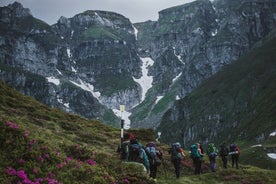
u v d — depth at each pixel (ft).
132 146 81.20
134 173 70.33
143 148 83.97
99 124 188.14
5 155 52.85
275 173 128.77
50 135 97.71
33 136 62.44
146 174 73.77
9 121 64.28
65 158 61.41
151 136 191.11
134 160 80.79
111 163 76.07
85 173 59.31
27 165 52.39
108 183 60.59
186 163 136.15
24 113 139.54
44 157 57.36
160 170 119.14
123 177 67.62
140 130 193.77
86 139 129.49
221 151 135.54
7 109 132.98
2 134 56.95
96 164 70.28
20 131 59.72
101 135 151.33
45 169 54.19
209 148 126.11
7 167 49.85
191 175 123.03
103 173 62.54
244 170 126.52
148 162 80.18
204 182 108.37
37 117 142.41
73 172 57.62
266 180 118.62
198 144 124.57
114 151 118.42
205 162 144.25
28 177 50.26
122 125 101.81
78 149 75.46
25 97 176.86
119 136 162.81
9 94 164.96
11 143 55.88
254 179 117.60
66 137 117.60
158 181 94.32
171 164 129.08
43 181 50.60
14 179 48.21
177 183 96.99
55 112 172.55
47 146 60.80
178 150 104.58
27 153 55.16
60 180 53.52
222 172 121.90
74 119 176.96
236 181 114.62
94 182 57.88
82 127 154.61
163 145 180.65
